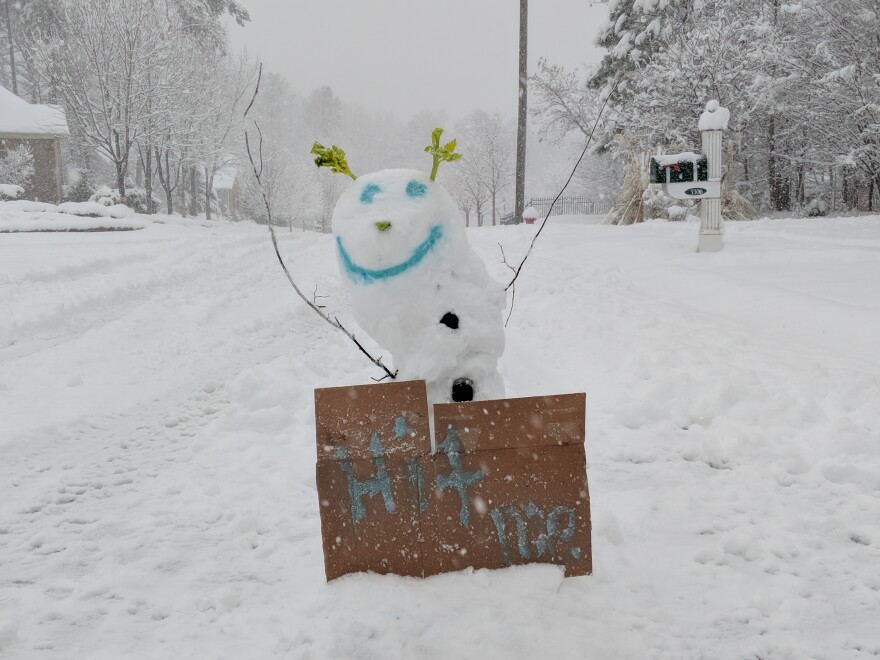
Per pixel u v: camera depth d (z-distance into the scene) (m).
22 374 7.25
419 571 3.21
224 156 56.34
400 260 3.24
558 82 39.22
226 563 3.53
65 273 14.15
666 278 10.54
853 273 10.15
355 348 7.96
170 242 21.92
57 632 2.97
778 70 28.73
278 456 5.00
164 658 2.76
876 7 24.69
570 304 8.66
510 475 3.23
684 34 31.55
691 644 2.78
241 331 9.07
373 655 2.73
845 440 4.53
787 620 2.91
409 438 3.22
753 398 5.24
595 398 5.71
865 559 3.37
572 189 54.50
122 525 4.01
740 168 36.31
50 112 45.84
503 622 2.88
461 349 3.34
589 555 3.26
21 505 4.28
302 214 67.81
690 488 4.15
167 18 43.38
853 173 30.42
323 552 3.39
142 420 5.86
